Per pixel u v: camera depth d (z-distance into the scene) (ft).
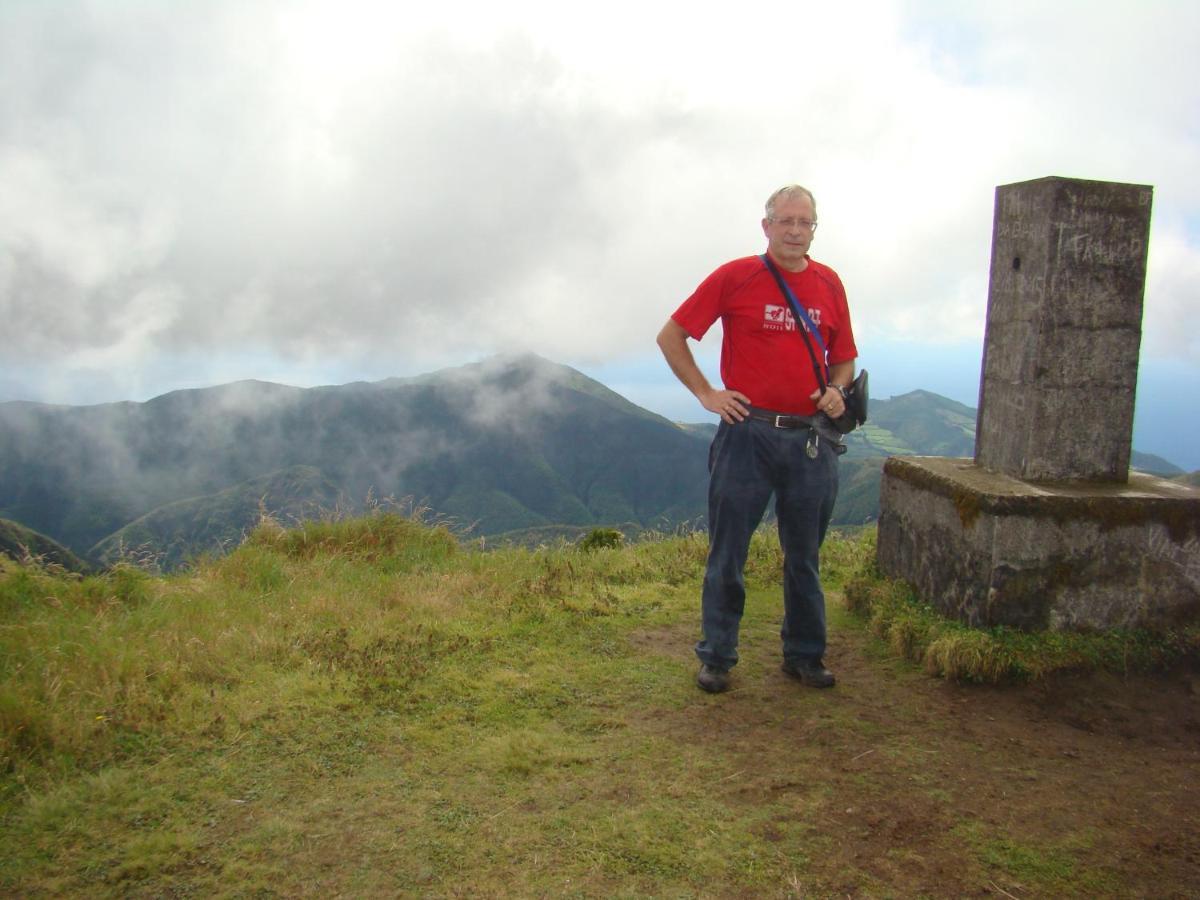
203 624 14.88
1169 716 12.23
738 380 12.82
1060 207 13.93
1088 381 14.53
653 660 14.52
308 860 8.52
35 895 7.88
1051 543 13.60
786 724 11.94
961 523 14.37
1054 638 13.47
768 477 12.86
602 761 10.72
